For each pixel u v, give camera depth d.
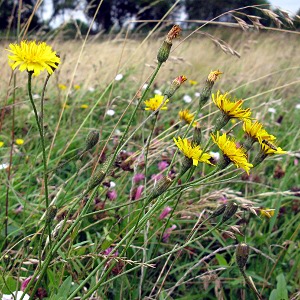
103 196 0.40
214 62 1.05
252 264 0.37
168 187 0.21
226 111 0.22
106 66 0.82
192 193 0.43
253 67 0.95
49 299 0.25
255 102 0.76
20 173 0.42
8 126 0.56
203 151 0.21
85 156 0.45
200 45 1.14
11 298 0.23
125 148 0.51
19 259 0.31
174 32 0.22
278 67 1.08
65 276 0.30
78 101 0.67
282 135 0.63
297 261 0.35
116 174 0.41
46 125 0.45
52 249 0.21
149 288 0.33
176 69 0.97
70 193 0.39
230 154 0.21
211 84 0.24
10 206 0.40
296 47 1.32
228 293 0.36
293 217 0.41
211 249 0.39
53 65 0.20
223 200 0.38
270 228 0.39
